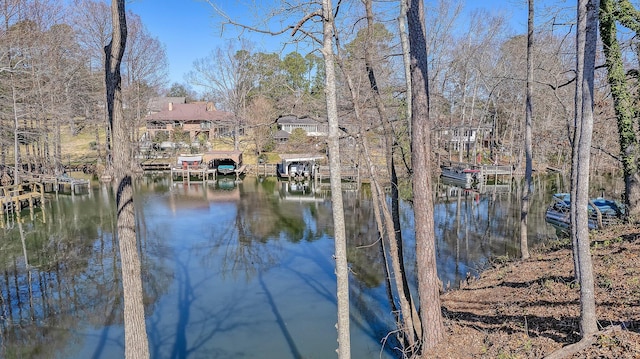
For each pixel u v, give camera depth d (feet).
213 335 34.37
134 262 21.79
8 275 47.70
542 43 58.08
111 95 21.16
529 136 41.70
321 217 76.38
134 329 21.72
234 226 70.49
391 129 31.09
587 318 20.40
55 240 61.00
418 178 24.16
